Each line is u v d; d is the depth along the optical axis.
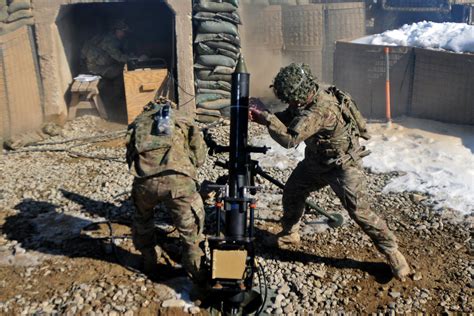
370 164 6.69
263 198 5.85
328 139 4.05
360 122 4.23
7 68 7.89
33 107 8.57
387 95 8.30
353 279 4.36
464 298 4.08
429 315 3.93
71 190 6.21
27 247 4.93
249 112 3.90
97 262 4.65
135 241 4.30
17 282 4.38
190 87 8.59
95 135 8.50
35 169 6.98
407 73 8.32
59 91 8.85
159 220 5.36
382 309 3.98
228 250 3.72
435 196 5.80
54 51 8.66
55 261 4.68
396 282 4.29
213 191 5.14
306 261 4.62
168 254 4.71
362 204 4.14
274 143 7.54
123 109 9.52
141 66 9.41
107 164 7.12
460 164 6.54
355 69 8.89
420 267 4.50
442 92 7.94
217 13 8.34
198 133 4.20
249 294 4.16
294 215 4.68
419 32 8.76
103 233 5.12
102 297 4.12
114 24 10.29
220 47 8.48
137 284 4.28
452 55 7.69
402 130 7.84
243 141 4.07
